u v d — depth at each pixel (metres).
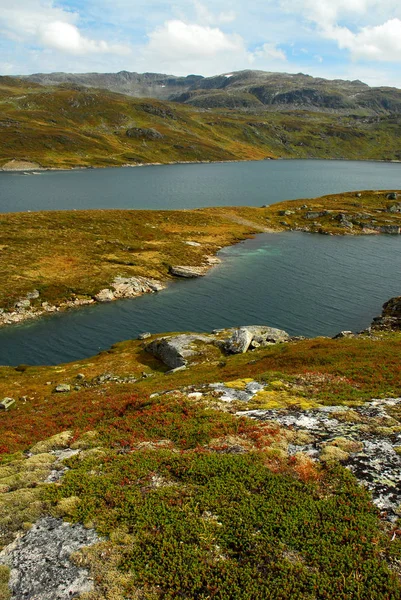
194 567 11.73
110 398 33.91
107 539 13.12
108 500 14.82
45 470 17.36
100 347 67.38
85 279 91.69
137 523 13.49
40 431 26.94
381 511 13.88
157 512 13.95
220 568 11.71
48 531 13.58
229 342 55.41
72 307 83.44
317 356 37.88
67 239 115.19
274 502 14.28
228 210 168.50
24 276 88.81
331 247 129.62
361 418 21.58
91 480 15.94
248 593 10.91
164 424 22.08
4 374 54.78
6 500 14.84
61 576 11.81
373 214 166.75
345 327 72.44
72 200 187.25
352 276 100.44
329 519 13.50
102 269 98.38
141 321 77.44
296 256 119.06
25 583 11.64
